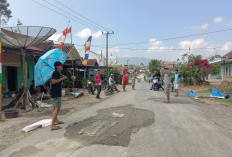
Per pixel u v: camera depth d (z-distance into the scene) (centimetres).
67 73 2006
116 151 378
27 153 382
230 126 547
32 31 828
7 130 547
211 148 392
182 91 1638
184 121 589
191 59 2291
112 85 1484
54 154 373
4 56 1116
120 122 580
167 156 358
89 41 1705
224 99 1127
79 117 668
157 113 698
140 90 1666
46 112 812
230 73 2222
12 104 888
